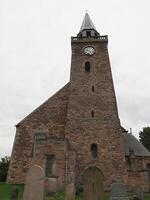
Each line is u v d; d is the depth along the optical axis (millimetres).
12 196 22719
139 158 38781
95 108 38469
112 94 39344
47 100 41031
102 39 43688
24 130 38875
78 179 33969
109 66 41594
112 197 20656
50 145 33781
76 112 38375
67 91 41531
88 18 49625
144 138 63125
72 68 41781
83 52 43031
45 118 39594
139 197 25438
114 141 36375
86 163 35344
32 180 19391
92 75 40969
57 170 32406
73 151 33500
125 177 34312
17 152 37344
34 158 33281
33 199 18953
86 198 19000
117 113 38000
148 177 38219
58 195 27047
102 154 35781
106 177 34500
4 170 53562
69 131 37219
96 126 37344
